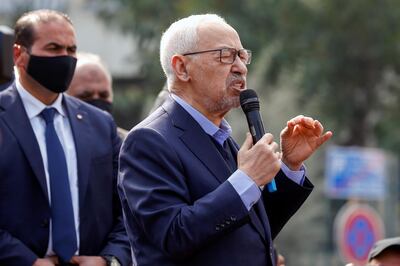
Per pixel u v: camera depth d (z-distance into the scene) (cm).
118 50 6203
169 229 930
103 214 1179
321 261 4466
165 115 995
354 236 2436
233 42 1001
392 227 3016
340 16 4647
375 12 4631
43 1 5084
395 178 3019
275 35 4669
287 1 4644
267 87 4659
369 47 4656
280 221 1059
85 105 1213
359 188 2947
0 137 1140
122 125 4962
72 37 1188
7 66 1311
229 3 4678
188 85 1005
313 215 4519
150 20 4875
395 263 1252
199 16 1017
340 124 4725
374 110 4791
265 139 955
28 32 1177
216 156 984
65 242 1138
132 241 983
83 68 1378
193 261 954
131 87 5275
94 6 5262
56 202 1144
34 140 1148
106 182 1185
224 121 1028
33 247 1130
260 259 978
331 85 4675
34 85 1173
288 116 4606
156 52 4862
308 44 4653
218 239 947
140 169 961
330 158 2950
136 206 951
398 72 4756
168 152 966
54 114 1180
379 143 4809
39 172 1138
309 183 1055
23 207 1130
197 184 966
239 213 930
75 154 1173
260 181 940
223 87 990
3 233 1121
